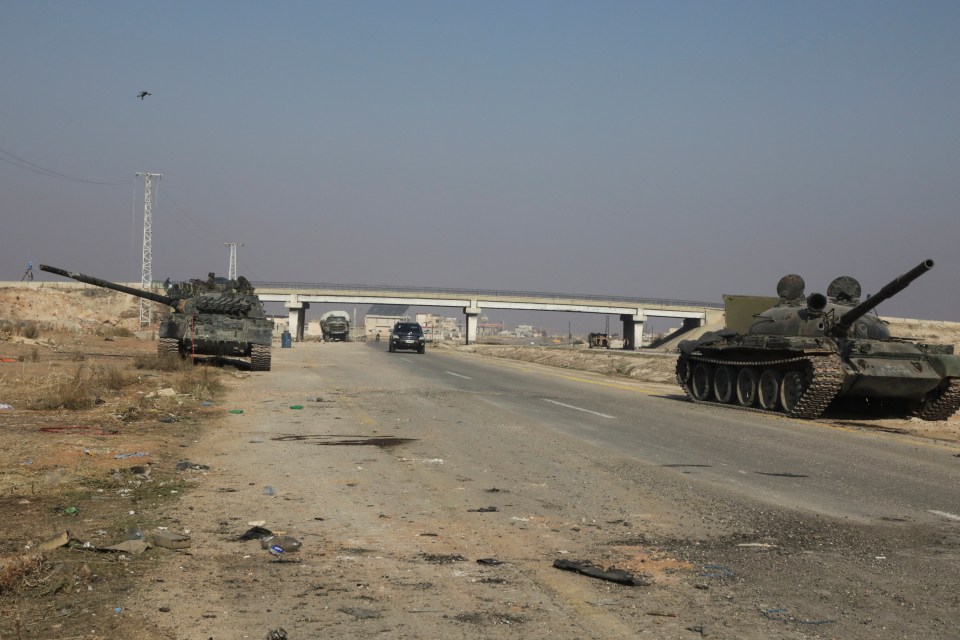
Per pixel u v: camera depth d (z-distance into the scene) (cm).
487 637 507
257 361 3183
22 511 796
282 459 1173
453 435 1483
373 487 984
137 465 1062
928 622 550
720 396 2344
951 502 973
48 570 611
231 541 721
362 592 591
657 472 1141
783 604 584
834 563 694
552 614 552
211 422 1580
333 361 4228
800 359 1941
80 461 1055
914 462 1300
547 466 1170
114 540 707
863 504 951
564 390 2694
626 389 2877
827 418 2044
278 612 544
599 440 1465
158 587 588
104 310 9575
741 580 640
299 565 654
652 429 1658
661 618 549
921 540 781
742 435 1600
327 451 1260
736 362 2194
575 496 962
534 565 671
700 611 565
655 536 779
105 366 2741
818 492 1021
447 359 4981
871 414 2173
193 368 2914
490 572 649
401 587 605
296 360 4247
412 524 804
